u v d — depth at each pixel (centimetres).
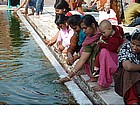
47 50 886
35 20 1430
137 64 502
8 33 1147
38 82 644
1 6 1956
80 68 629
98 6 1290
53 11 1772
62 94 588
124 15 1266
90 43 608
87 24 603
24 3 1683
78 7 1208
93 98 579
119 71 524
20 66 740
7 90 602
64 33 828
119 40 577
